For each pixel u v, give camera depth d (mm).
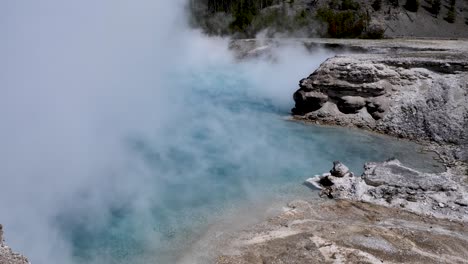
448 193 28609
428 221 26250
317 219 26688
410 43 62531
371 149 38188
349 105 43500
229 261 22672
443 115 40438
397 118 41906
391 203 28188
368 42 66688
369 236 24531
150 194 30328
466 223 25953
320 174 33250
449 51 52000
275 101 52844
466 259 22641
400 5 126688
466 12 128125
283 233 25109
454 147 37781
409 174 30578
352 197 29109
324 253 22953
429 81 43156
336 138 40656
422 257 22688
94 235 25594
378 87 42938
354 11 114125
